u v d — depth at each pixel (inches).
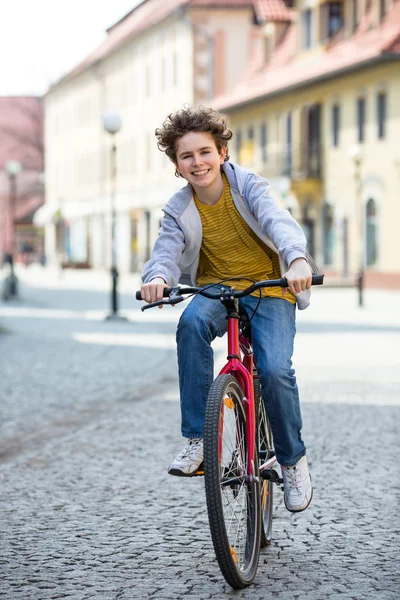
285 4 2591.0
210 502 256.7
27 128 5359.3
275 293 288.7
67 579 282.2
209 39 3184.1
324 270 2442.2
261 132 2723.9
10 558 303.7
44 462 453.7
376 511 354.9
